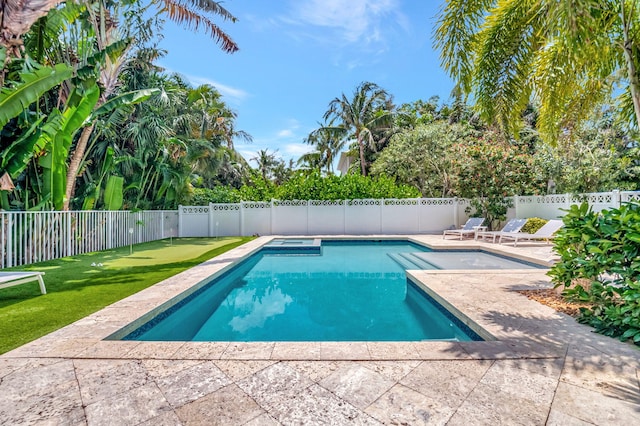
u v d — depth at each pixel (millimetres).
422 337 4109
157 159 13578
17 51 5195
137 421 1859
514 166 13523
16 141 7102
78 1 8266
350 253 11062
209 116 20906
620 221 3240
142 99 9883
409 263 9109
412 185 20031
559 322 3359
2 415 1910
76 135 10758
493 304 3992
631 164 12375
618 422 1806
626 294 2846
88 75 8211
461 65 5215
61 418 1885
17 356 2689
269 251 11195
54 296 4586
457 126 18562
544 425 1790
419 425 1808
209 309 5410
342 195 15516
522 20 5168
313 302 5781
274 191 16516
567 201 10938
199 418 1886
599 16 4312
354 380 2307
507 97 5594
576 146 11461
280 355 2723
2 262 7043
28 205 8758
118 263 7598
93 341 2996
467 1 5020
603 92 5613
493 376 2326
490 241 11930
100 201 12312
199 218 15273
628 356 2582
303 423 1838
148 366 2533
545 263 7148
